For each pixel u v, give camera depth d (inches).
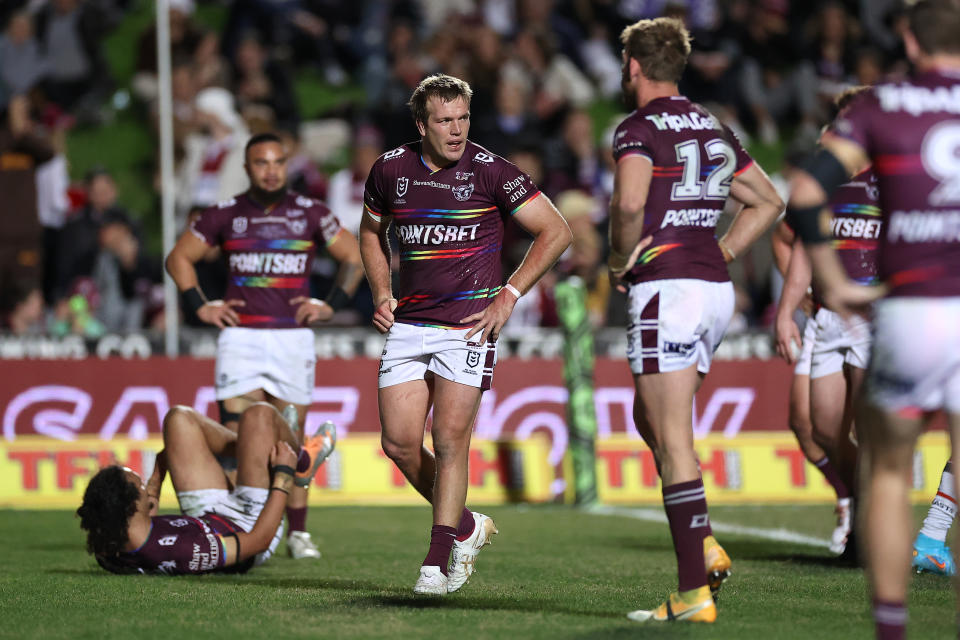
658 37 626.5
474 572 836.6
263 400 999.6
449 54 2226.9
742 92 2282.2
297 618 623.2
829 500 1374.3
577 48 2418.8
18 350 1407.5
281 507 813.9
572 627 590.9
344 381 1400.1
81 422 1391.5
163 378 1397.6
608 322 1521.9
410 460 717.3
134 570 796.6
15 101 2021.4
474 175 688.4
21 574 812.0
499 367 1418.6
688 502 601.0
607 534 1097.4
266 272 983.6
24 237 1488.7
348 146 2194.9
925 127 486.0
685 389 606.2
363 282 1614.2
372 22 2498.8
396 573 834.8
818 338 860.0
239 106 1966.0
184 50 2241.6
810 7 2492.6
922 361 476.1
